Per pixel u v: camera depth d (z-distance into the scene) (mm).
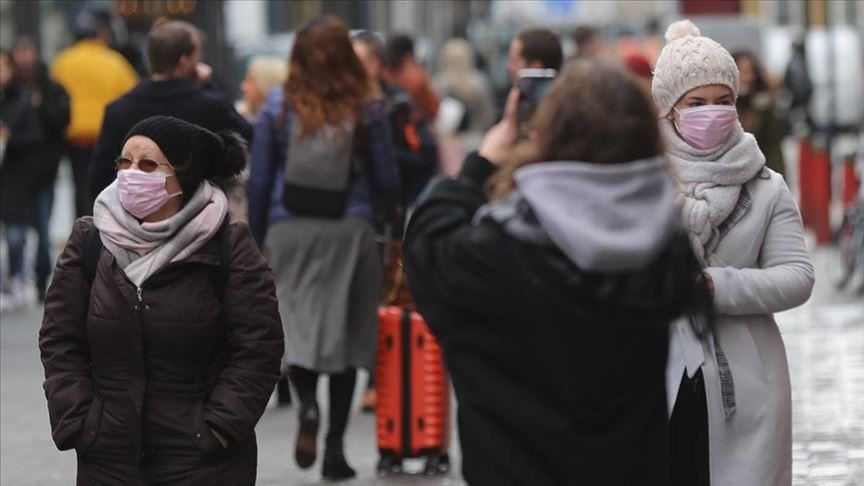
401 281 13133
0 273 23531
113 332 7785
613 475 6082
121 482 7852
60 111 23016
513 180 6004
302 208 12375
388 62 17438
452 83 28391
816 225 28000
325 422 14812
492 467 6070
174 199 7887
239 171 8133
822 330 19281
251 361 7918
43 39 34031
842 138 39344
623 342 5949
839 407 14641
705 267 7816
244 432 7875
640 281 5867
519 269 5883
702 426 7852
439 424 12398
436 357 12320
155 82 12883
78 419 7852
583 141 5871
